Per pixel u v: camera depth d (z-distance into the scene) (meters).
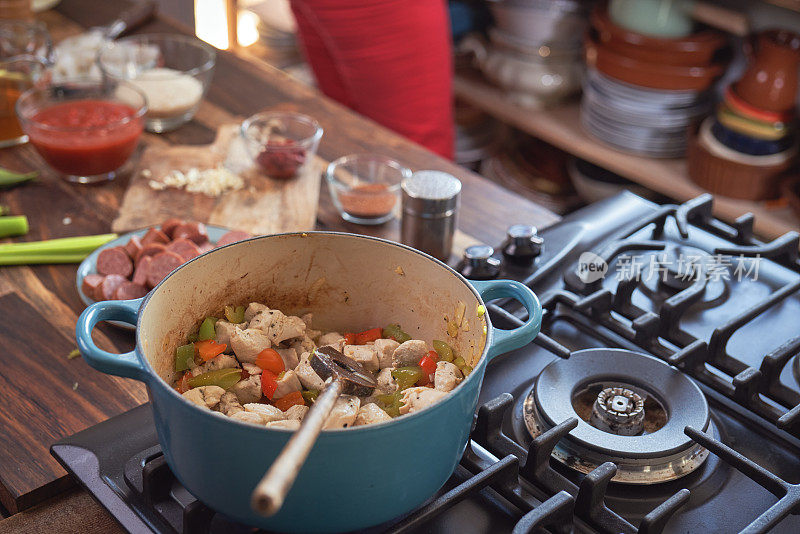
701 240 1.13
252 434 0.59
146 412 0.85
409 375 0.81
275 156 1.35
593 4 2.30
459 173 1.43
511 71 2.39
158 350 0.76
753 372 0.83
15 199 1.33
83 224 1.27
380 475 0.62
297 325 0.85
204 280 0.80
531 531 0.66
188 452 0.64
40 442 0.85
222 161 1.43
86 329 0.68
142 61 1.68
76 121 1.39
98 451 0.79
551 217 1.31
